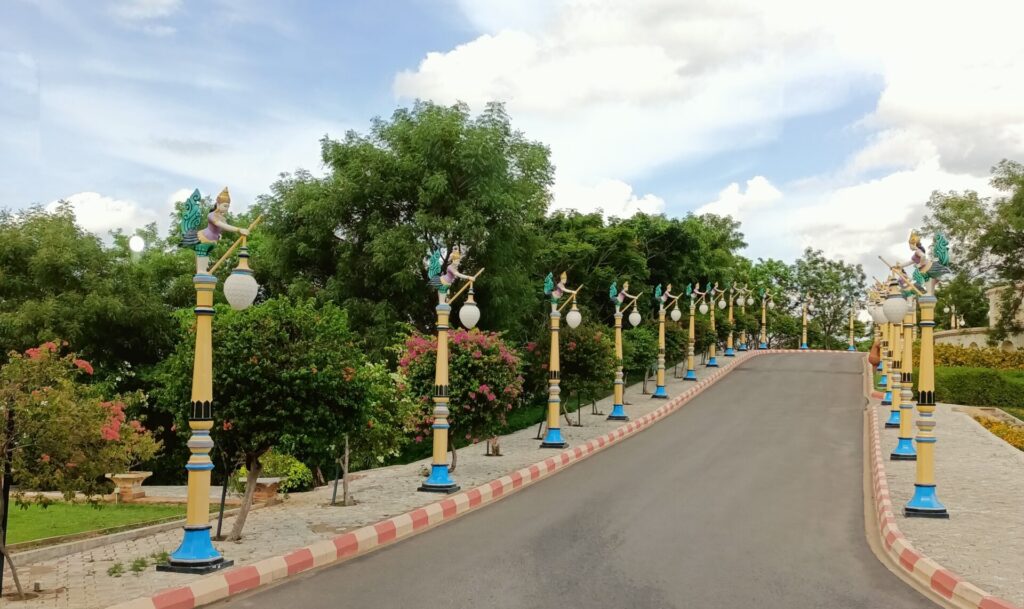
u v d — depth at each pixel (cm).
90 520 1482
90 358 2502
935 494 1274
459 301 2689
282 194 2705
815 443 2056
